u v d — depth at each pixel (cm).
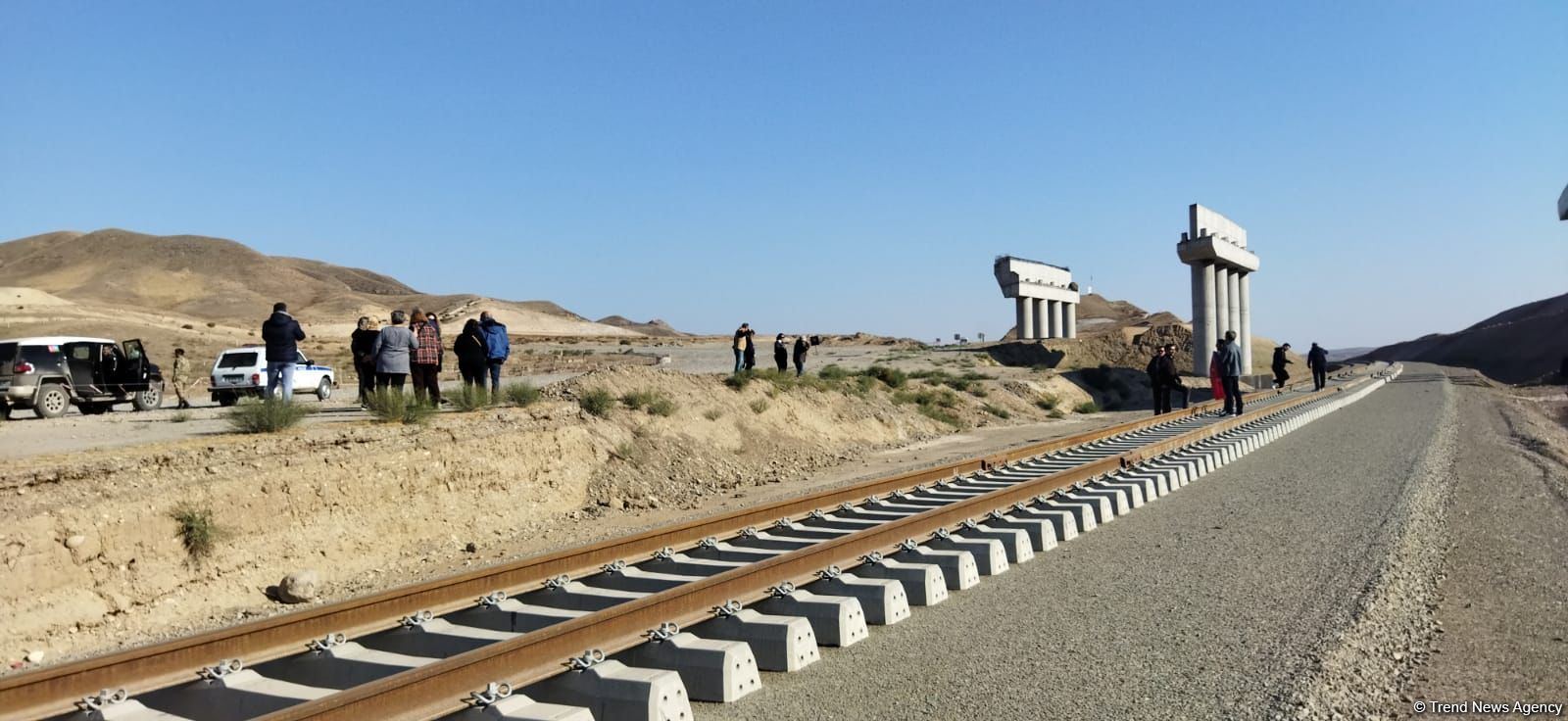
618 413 1975
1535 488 1579
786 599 763
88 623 930
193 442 1238
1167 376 3138
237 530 1122
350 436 1347
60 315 8794
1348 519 1224
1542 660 689
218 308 17250
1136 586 895
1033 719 569
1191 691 611
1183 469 1650
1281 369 5031
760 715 589
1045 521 1100
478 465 1492
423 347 1781
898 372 3731
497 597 791
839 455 2430
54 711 555
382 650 718
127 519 1012
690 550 1021
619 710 564
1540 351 14800
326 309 16925
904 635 753
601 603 813
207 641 631
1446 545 1096
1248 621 768
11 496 949
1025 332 8706
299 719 473
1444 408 3662
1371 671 658
